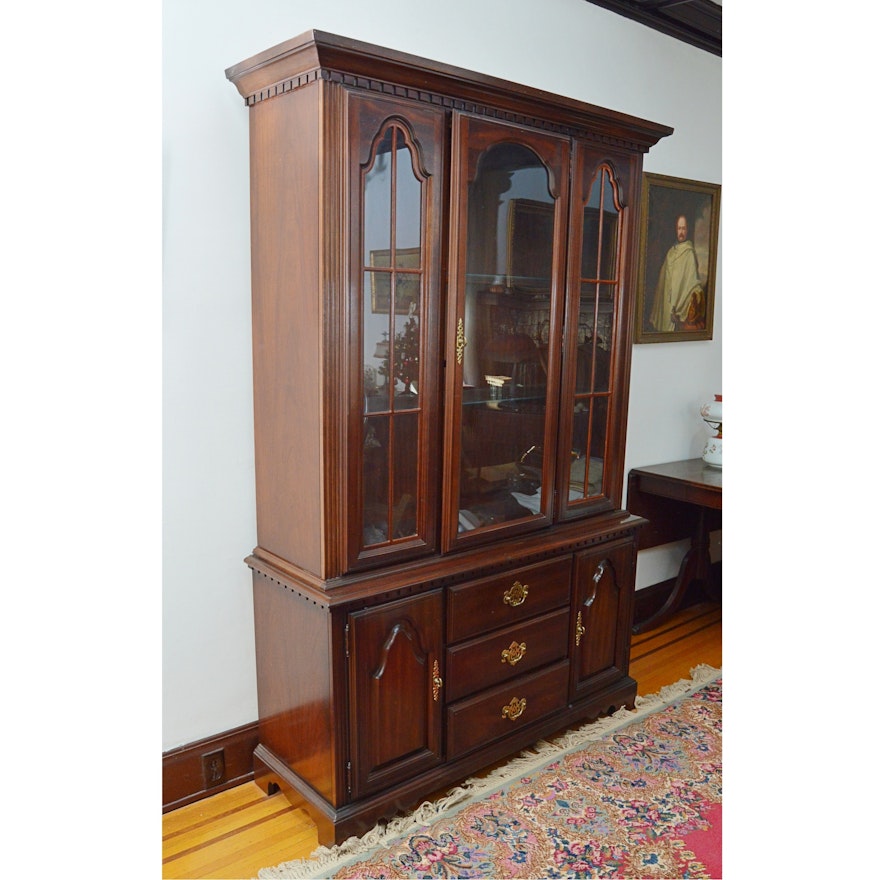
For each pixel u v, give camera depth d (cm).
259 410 206
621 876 183
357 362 181
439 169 187
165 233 192
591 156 223
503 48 256
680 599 342
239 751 220
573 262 222
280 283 189
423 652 201
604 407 245
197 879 181
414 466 198
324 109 167
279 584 201
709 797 214
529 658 228
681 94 323
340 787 189
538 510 229
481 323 203
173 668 207
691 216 333
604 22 288
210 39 192
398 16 227
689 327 343
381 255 181
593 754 236
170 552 204
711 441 328
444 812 207
